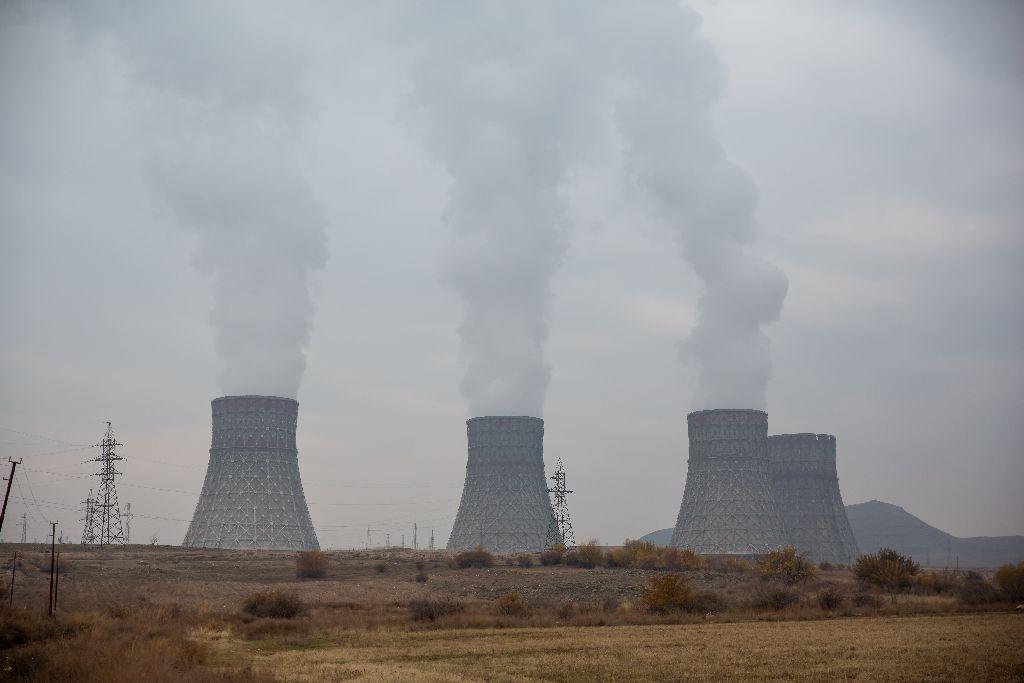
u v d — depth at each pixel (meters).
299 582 120.88
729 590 106.19
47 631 52.69
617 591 108.31
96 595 93.62
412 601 79.00
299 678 40.31
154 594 98.19
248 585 113.62
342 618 72.50
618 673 41.78
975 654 45.84
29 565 122.00
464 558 138.62
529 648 52.44
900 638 53.84
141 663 38.34
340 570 135.00
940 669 40.91
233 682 37.50
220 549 179.50
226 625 66.56
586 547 139.25
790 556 116.00
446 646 54.22
